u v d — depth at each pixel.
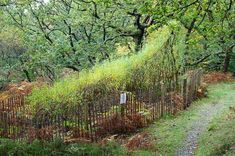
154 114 16.03
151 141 13.52
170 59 21.75
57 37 30.88
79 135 13.16
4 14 31.86
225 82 30.09
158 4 12.91
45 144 11.85
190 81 19.83
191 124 15.43
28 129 12.66
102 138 13.66
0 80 33.62
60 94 15.44
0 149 11.26
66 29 29.50
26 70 35.12
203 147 12.30
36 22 30.78
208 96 22.28
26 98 16.03
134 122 14.94
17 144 11.65
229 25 18.20
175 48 22.75
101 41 30.36
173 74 21.33
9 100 15.23
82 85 16.72
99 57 27.47
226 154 10.63
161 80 19.45
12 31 36.88
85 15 27.62
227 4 14.83
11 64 37.97
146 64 20.09
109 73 18.16
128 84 18.45
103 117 14.27
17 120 12.91
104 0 18.11
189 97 19.45
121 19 27.98
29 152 11.41
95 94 16.41
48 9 29.67
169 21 14.42
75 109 13.29
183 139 13.54
